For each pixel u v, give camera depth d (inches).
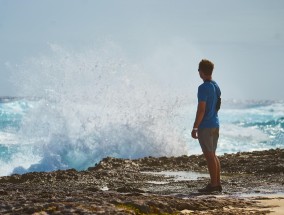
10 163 1058.7
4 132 1582.2
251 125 2598.4
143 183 604.4
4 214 337.1
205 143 514.6
